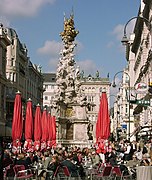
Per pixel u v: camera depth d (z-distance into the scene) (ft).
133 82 378.94
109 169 73.77
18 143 111.45
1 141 63.62
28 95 442.09
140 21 247.70
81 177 79.20
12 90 362.53
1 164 56.54
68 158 80.94
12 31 382.42
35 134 144.15
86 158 115.03
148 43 226.79
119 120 424.87
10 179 65.92
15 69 370.53
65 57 239.30
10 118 341.41
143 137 198.08
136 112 299.38
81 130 230.68
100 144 106.83
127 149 101.96
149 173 46.57
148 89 115.75
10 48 369.30
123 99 416.46
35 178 77.56
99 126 108.99
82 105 232.53
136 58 310.45
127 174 75.51
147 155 75.15
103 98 110.22
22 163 78.64
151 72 200.75
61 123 229.04
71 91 233.76
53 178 71.82
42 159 96.68
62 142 226.58
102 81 596.70
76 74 237.25
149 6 210.79
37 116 145.69
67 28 240.94
